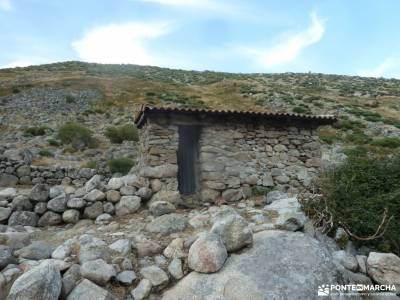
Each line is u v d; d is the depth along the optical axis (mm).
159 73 70062
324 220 5918
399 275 4887
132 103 41906
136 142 27344
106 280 4242
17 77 54438
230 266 4484
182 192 9320
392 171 7172
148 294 4285
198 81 62594
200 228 6008
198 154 9461
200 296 4094
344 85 61875
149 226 6012
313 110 37594
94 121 35062
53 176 12594
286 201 7301
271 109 38750
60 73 60781
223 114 9320
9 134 27297
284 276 4262
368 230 5863
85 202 7547
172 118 9031
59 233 6512
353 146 24125
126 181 8148
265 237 5066
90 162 19281
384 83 67000
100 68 71250
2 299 3809
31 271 3846
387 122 32281
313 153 10242
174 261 4723
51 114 35719
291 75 75688
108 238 5730
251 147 9664
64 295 3965
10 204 7594
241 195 9102
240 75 73375
